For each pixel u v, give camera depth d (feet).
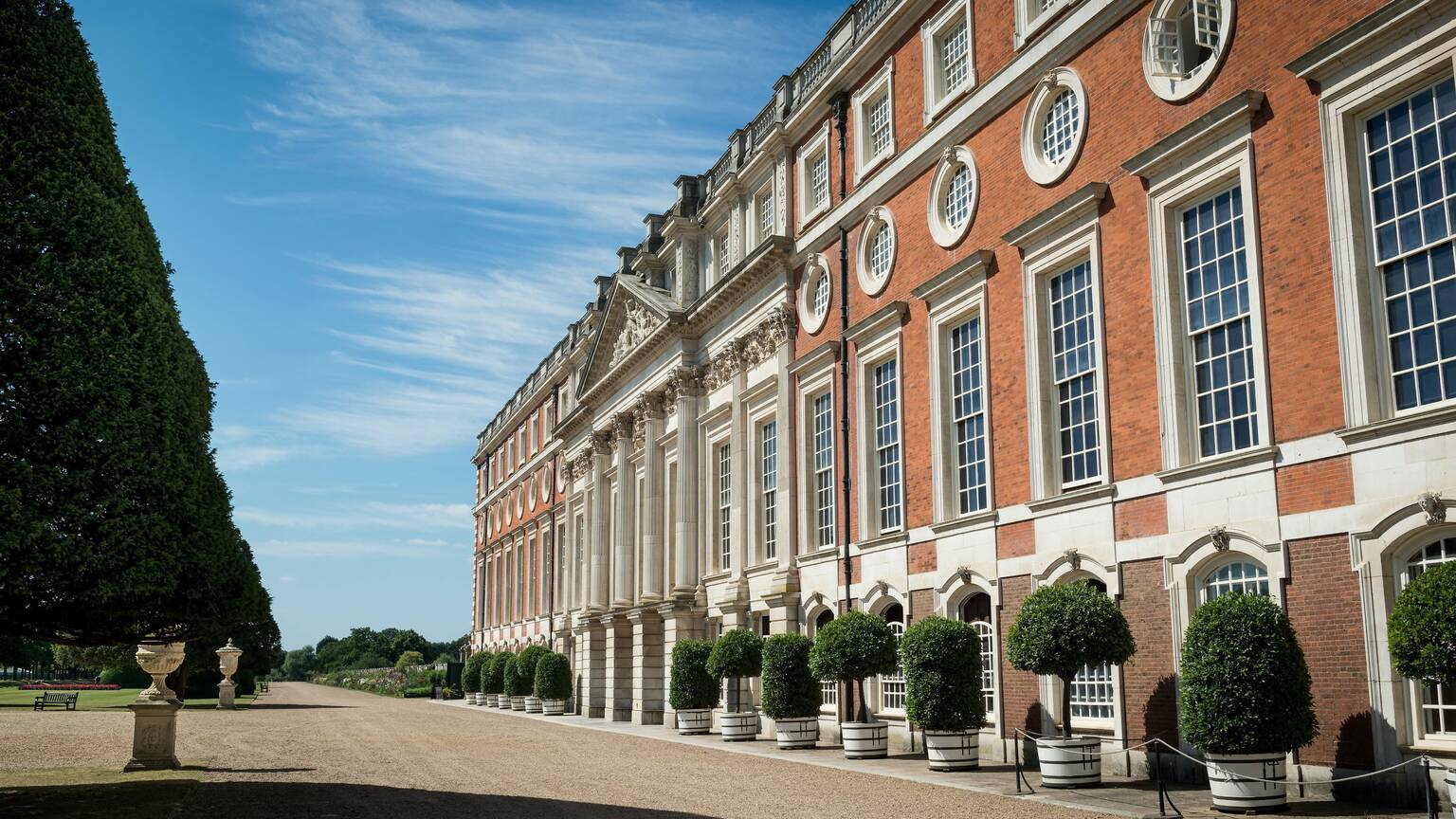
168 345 48.14
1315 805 46.09
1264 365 51.44
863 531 85.10
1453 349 44.24
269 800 49.93
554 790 55.98
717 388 115.75
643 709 123.44
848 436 88.17
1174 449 56.29
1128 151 61.00
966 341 75.72
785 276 100.48
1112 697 59.88
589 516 160.15
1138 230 59.82
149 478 45.24
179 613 47.19
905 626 78.89
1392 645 39.14
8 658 249.14
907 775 62.49
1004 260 70.69
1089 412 63.77
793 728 84.12
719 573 111.34
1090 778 55.11
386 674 337.52
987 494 71.51
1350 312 47.47
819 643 75.87
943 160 78.13
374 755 75.87
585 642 151.94
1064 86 66.80
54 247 44.70
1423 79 45.75
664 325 121.39
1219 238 55.77
